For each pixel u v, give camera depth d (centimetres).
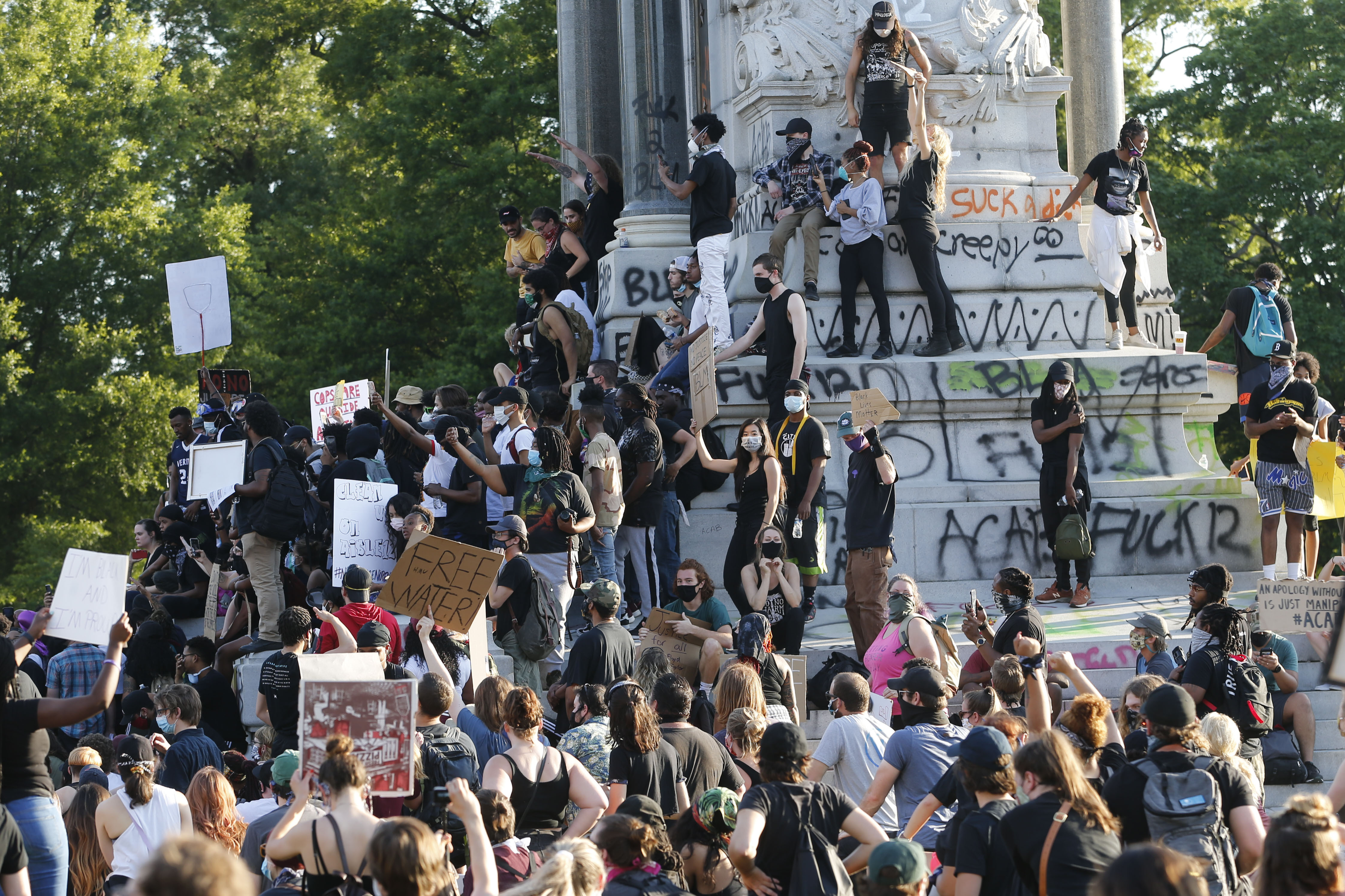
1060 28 6712
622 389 2591
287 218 7869
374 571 2512
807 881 1343
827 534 2933
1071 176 3372
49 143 6512
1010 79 3350
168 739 2259
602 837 1312
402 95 6662
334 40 8425
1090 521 2944
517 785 1566
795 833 1359
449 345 6644
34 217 6550
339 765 1301
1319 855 1010
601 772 1733
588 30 4488
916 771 1602
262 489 2650
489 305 6328
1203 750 1359
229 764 2141
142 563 6688
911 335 3222
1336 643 1485
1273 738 2083
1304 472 2680
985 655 2041
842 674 1744
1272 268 3072
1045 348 3250
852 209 3095
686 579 2208
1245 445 6284
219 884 752
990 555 2938
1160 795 1296
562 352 3288
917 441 3077
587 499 2381
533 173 6519
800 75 3344
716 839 1430
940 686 1639
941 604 2881
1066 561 2741
